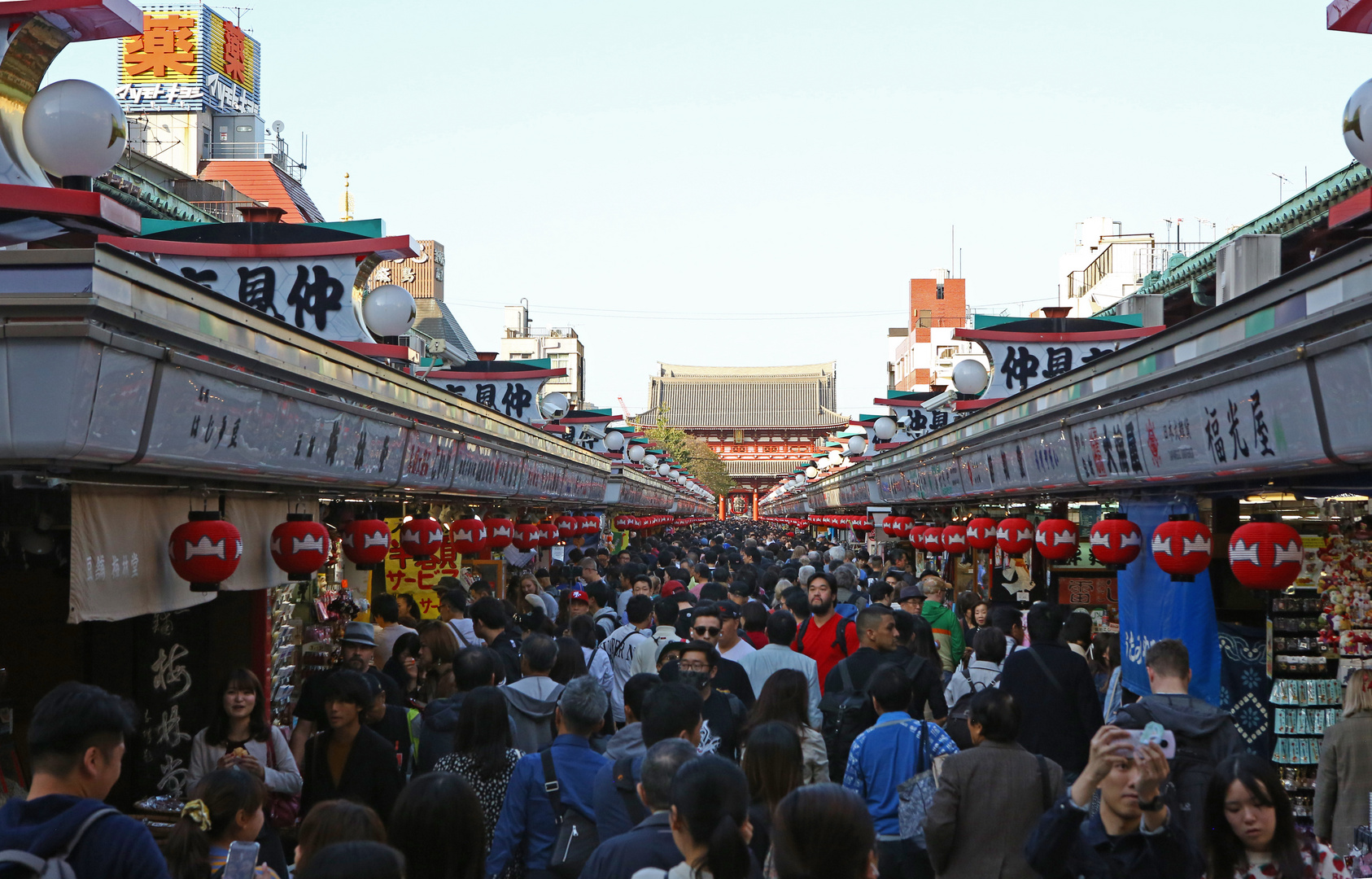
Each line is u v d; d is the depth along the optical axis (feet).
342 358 27.45
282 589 33.68
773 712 20.84
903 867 19.54
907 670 24.76
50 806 12.38
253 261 36.83
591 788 18.65
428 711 24.12
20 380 15.62
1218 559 32.83
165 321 17.95
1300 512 28.78
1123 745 13.79
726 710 23.93
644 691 21.86
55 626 27.48
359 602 39.42
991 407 41.37
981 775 17.30
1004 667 24.97
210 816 16.58
